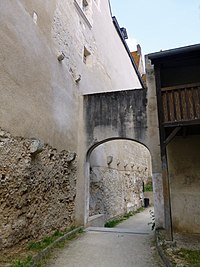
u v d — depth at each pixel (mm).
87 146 7730
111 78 12695
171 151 6973
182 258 4055
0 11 4395
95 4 11430
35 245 4906
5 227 4141
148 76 7656
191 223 6340
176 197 6641
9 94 4492
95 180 9266
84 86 8820
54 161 6168
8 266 3744
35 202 5164
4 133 4281
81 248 5230
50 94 6203
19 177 4621
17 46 4859
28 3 5445
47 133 5887
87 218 7535
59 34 7070
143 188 17844
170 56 5496
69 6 8125
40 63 5785
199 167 6645
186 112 5215
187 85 5383
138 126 7344
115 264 4262
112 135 7547
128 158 14414
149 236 6352
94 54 10477
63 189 6613
